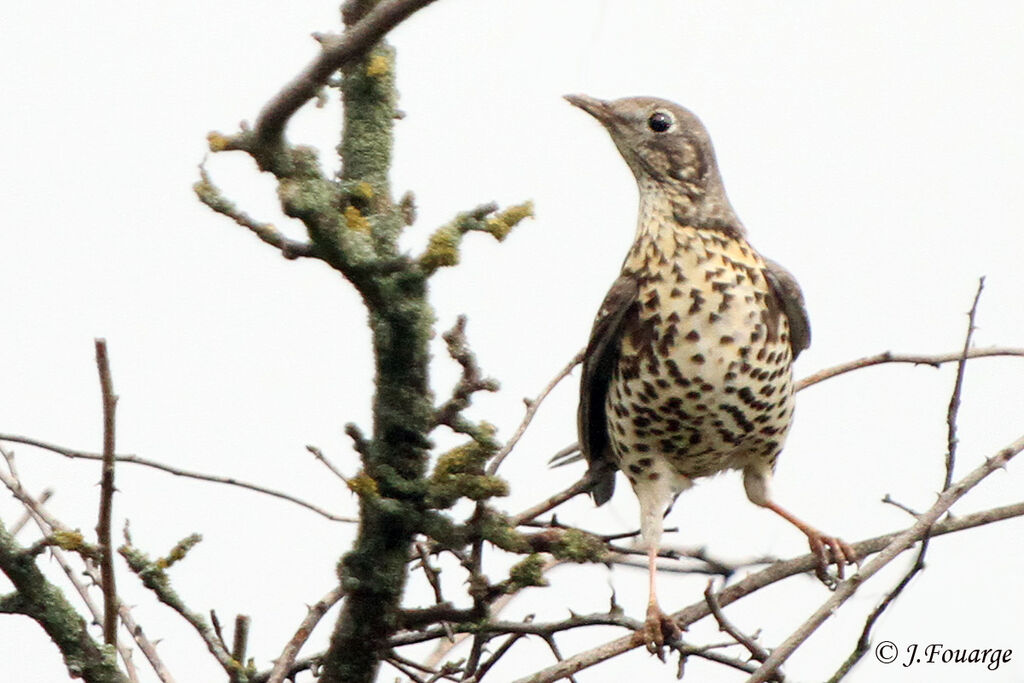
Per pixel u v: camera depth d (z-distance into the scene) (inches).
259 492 422.3
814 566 417.4
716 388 466.9
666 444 482.6
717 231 481.4
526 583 356.2
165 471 414.0
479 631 369.1
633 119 493.7
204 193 311.6
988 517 391.5
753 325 468.1
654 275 475.2
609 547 446.0
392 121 398.0
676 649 390.3
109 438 309.9
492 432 350.3
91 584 412.2
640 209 494.3
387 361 347.3
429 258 322.3
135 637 388.2
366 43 283.4
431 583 379.2
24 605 340.5
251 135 304.2
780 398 477.4
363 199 364.5
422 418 353.1
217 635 363.6
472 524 356.5
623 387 482.3
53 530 383.6
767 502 488.1
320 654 396.8
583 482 474.6
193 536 355.9
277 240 317.4
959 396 374.9
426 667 413.1
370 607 371.2
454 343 346.6
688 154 487.8
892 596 348.8
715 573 448.8
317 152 316.2
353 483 346.0
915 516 383.9
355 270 324.5
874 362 477.7
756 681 337.1
